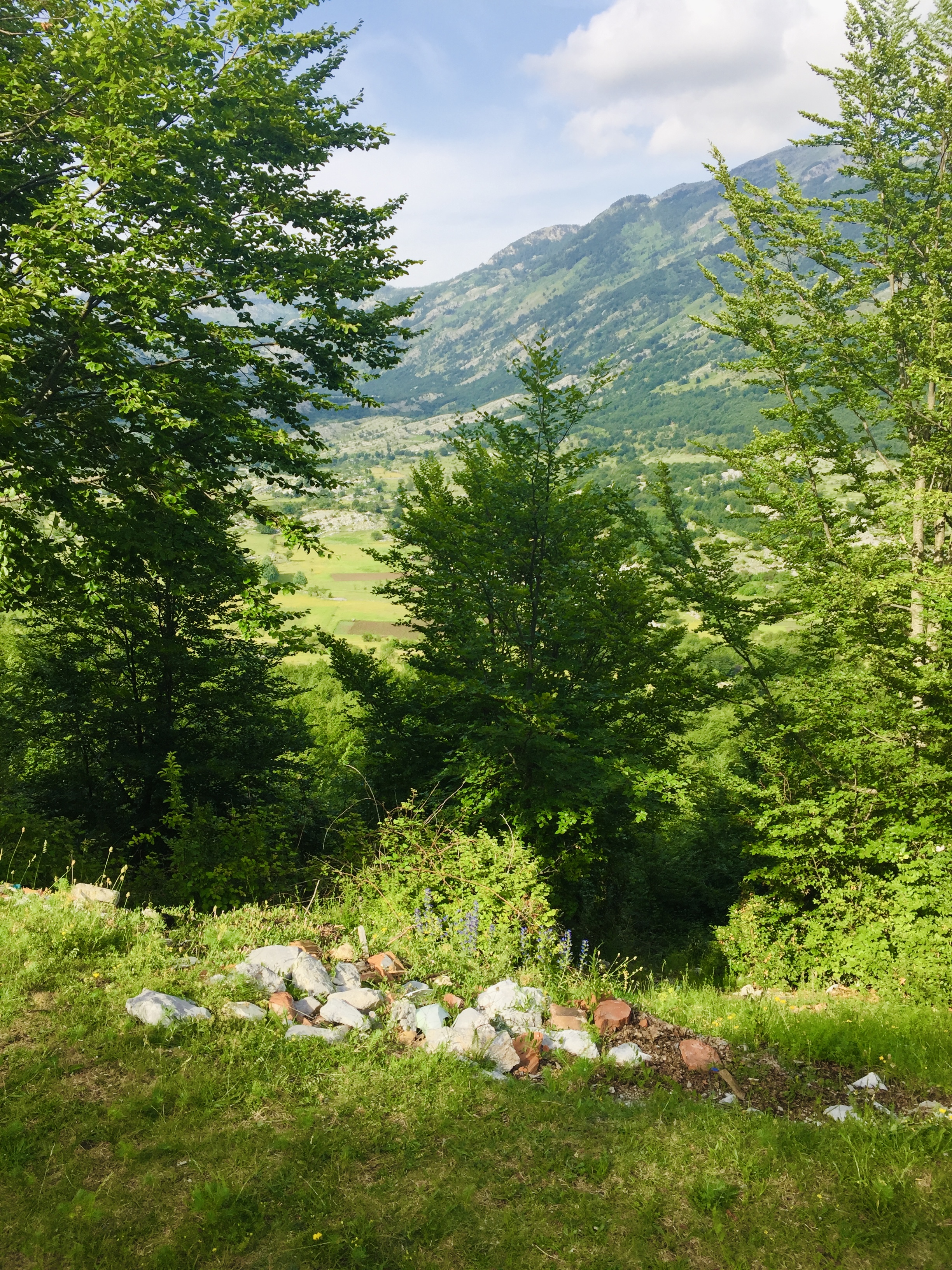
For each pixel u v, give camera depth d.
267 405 14.73
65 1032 4.45
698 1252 3.48
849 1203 3.81
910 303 15.82
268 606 12.59
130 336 11.80
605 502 15.12
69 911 6.03
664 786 13.09
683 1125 4.42
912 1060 5.71
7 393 10.16
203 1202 3.38
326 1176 3.70
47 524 11.77
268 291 13.06
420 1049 4.91
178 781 10.69
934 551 15.98
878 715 11.38
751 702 14.22
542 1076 4.94
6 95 10.46
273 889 9.26
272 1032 4.80
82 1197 3.34
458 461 17.22
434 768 15.09
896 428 16.97
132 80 10.68
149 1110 3.99
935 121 15.82
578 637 14.00
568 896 14.12
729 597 14.34
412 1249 3.35
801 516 14.58
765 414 16.64
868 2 15.79
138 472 12.10
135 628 16.02
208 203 13.88
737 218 16.48
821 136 16.94
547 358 12.87
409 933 6.83
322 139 14.97
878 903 10.25
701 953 14.80
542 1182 3.86
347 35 16.55
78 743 16.53
